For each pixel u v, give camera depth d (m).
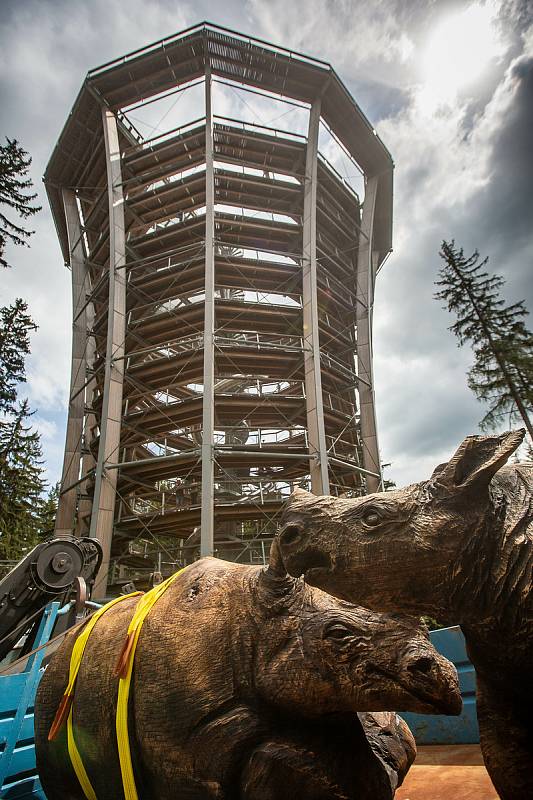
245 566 2.25
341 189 29.41
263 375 25.30
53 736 2.10
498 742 1.93
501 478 1.83
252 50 24.88
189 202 26.58
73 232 30.20
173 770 1.72
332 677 1.64
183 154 26.19
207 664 1.81
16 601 6.34
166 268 24.42
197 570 2.26
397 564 1.55
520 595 1.49
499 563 1.53
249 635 1.84
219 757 1.63
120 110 27.81
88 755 2.06
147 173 26.41
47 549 6.71
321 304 27.78
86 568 7.06
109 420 22.28
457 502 1.57
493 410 18.36
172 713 1.77
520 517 1.62
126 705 1.89
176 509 21.22
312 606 1.84
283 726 1.73
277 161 27.05
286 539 1.77
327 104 27.36
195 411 23.50
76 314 29.38
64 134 28.77
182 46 24.72
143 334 25.14
